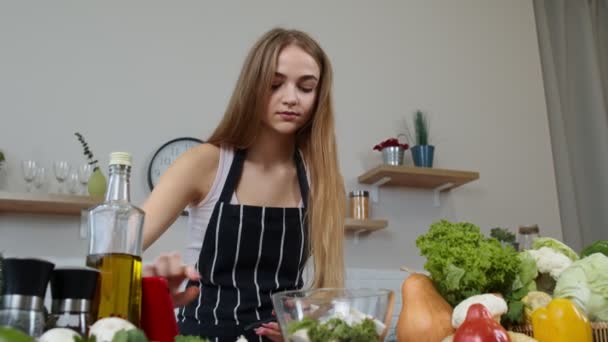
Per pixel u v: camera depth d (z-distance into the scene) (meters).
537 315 0.86
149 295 0.73
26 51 3.08
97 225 0.71
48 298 0.64
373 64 3.70
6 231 2.88
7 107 2.99
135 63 3.23
